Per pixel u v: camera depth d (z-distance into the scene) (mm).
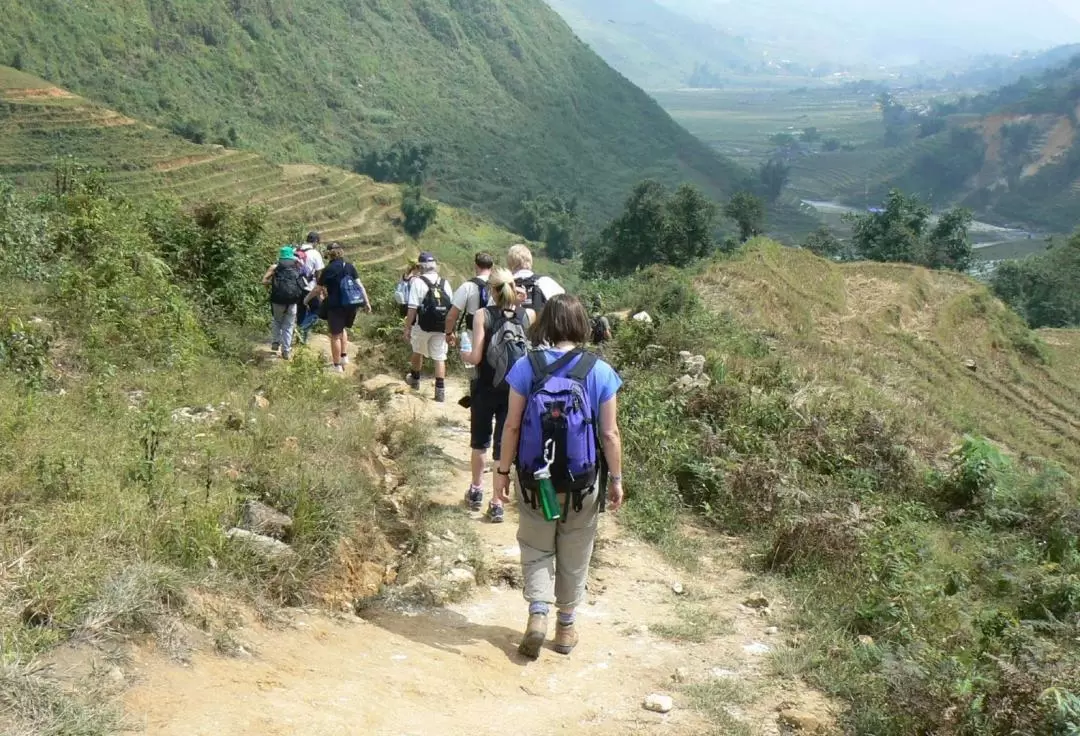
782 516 7312
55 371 8102
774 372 13188
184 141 123562
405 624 4953
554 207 162000
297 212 117625
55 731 2955
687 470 8297
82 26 178625
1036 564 8492
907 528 8367
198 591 4195
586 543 4816
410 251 120938
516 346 6516
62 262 11430
